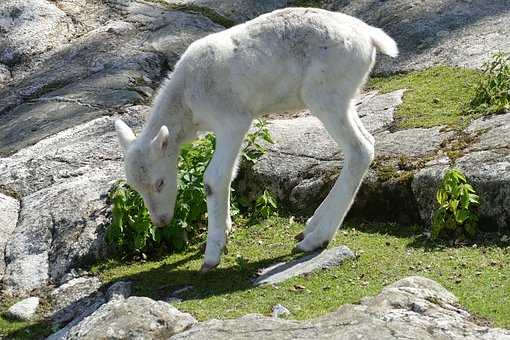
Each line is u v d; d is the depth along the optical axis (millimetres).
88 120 19109
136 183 12734
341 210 12969
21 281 13867
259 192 15656
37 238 14688
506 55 17984
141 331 10078
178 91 12781
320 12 12938
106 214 14789
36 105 20500
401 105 17141
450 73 18672
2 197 15953
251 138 15953
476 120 15594
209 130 13141
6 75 22625
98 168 16594
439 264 12117
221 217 12672
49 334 12273
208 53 12531
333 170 15016
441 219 13062
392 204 14180
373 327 9258
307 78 12578
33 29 23891
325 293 11477
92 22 24328
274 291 11758
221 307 11406
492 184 13133
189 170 14789
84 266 14141
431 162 14195
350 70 12594
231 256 13508
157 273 13367
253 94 12539
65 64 22438
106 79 21109
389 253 12773
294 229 14430
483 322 9867
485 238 13016
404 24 21625
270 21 12734
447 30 20859
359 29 12805
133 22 24016
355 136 12711
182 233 14375
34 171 16797
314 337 9242
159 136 12328
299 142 16312
